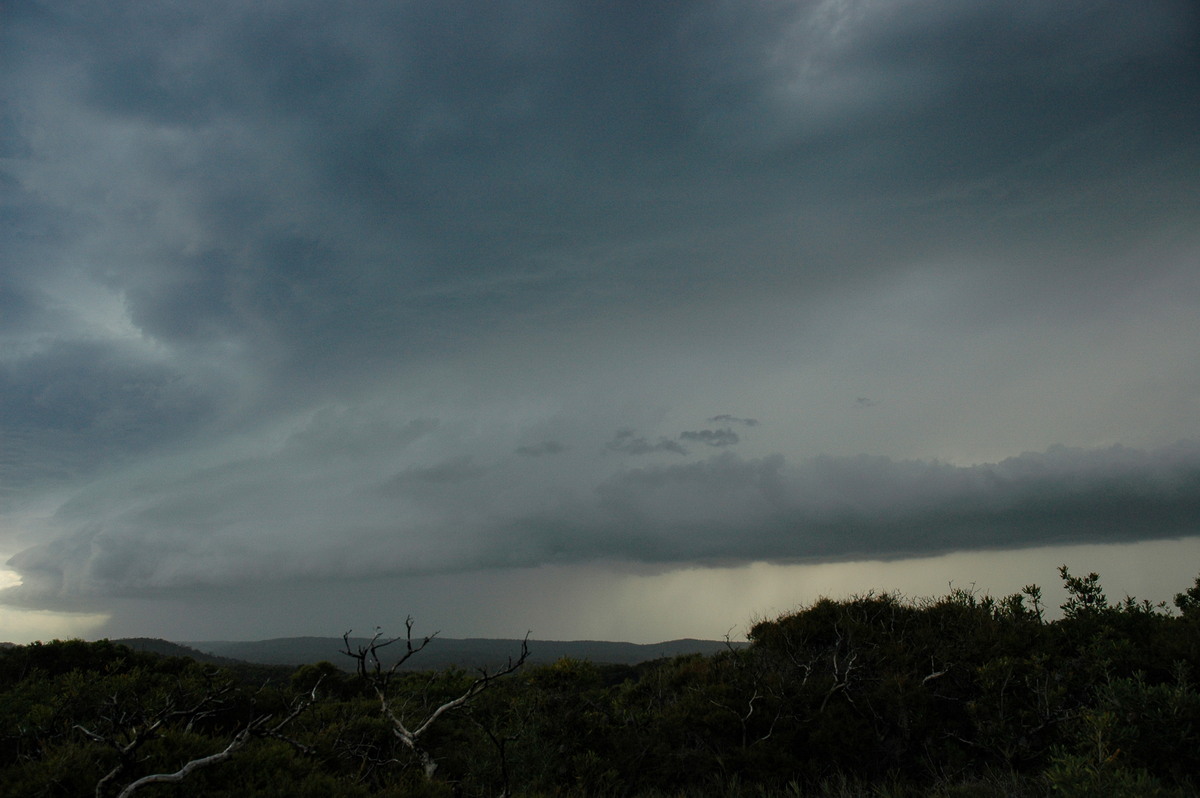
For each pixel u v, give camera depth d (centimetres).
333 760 882
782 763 876
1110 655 880
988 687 884
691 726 997
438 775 902
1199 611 971
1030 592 1142
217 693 731
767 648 1285
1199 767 601
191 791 599
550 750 964
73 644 1703
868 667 1094
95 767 612
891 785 811
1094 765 592
